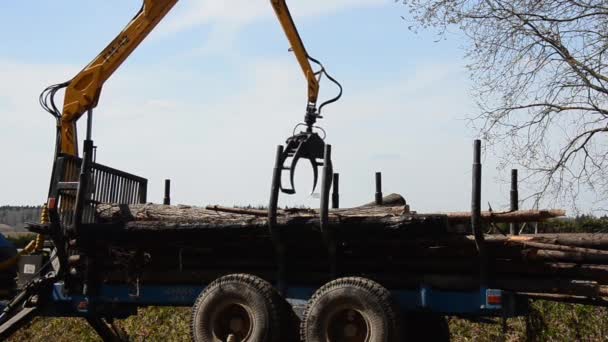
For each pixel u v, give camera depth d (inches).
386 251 317.4
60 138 414.9
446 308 298.5
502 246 294.7
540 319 394.6
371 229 297.6
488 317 334.0
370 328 278.4
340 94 414.6
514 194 335.9
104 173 376.5
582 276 289.4
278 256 318.3
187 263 346.6
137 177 411.2
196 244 337.1
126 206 350.3
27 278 363.3
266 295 299.4
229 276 307.0
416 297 302.8
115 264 353.1
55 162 358.3
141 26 426.9
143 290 346.9
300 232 310.7
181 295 341.4
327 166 305.9
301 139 365.7
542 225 473.4
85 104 417.4
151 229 331.0
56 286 356.2
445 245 303.7
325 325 285.6
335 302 285.4
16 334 517.0
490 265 301.3
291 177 361.1
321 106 414.9
